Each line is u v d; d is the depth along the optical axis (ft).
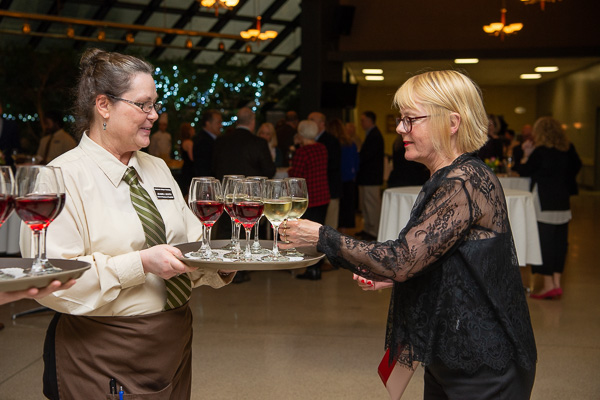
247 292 17.90
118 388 5.40
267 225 21.99
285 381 11.18
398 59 41.22
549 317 15.31
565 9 40.40
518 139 37.68
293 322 14.89
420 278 5.16
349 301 16.96
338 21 39.60
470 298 4.97
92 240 5.33
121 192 5.55
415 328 5.13
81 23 39.52
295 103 58.29
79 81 5.50
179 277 5.68
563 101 61.52
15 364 11.94
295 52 55.93
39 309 15.35
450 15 40.86
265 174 18.39
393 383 5.65
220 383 11.06
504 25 38.11
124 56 5.46
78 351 5.37
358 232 29.14
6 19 46.75
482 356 4.90
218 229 20.06
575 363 12.09
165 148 32.89
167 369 5.60
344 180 27.32
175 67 52.95
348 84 37.45
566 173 17.20
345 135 26.76
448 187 4.95
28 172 4.29
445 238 4.88
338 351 12.82
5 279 3.93
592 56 40.52
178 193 6.27
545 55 40.75
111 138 5.49
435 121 5.19
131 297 5.40
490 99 71.00
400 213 13.61
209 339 13.53
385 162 40.16
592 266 21.65
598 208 40.45
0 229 15.30
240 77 54.70
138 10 48.14
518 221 14.16
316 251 5.40
